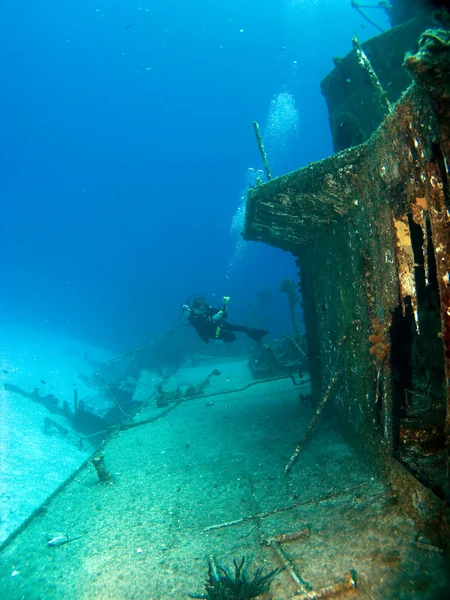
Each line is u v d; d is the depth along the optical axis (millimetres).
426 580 2348
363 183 3264
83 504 4086
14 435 7566
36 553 3371
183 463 4777
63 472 6766
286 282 11625
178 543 3213
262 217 4578
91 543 3377
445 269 2139
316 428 5152
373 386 3584
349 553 2695
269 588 2537
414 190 2447
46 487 6090
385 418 3326
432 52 1759
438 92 1923
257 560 2834
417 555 2537
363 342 3709
